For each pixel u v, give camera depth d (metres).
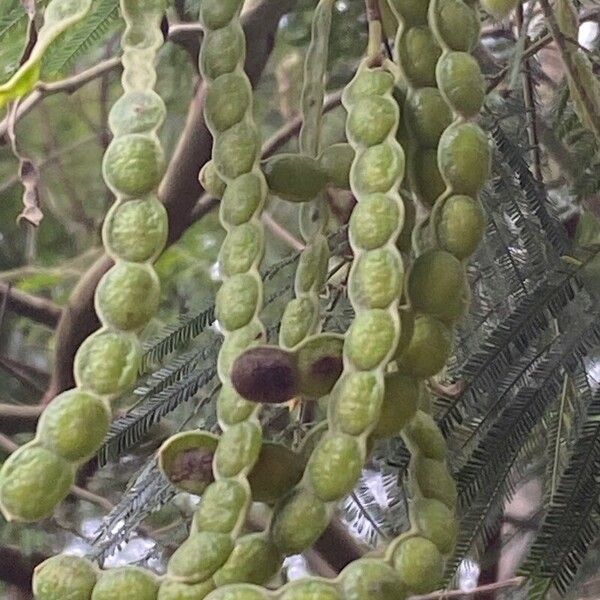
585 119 0.37
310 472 0.28
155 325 0.65
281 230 0.57
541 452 0.41
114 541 0.41
